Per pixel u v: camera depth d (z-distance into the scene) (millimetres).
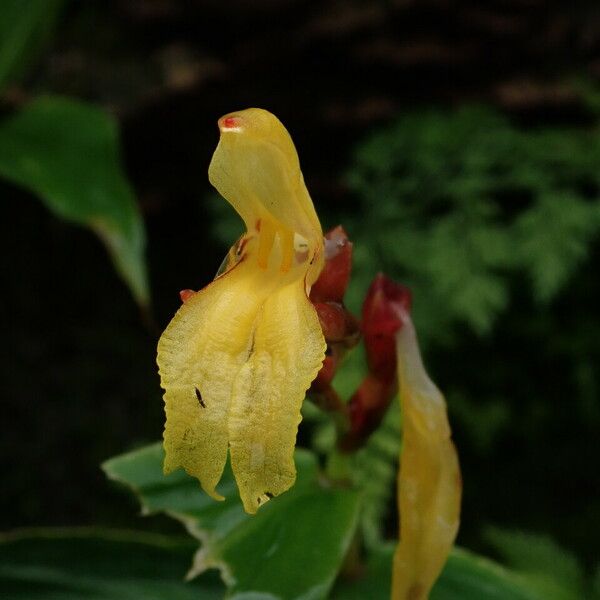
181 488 197
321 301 170
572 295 385
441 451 179
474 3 376
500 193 375
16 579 213
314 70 390
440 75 388
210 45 393
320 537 187
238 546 188
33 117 332
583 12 387
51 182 314
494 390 391
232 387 154
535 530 384
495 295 323
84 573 215
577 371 382
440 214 359
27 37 350
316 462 198
